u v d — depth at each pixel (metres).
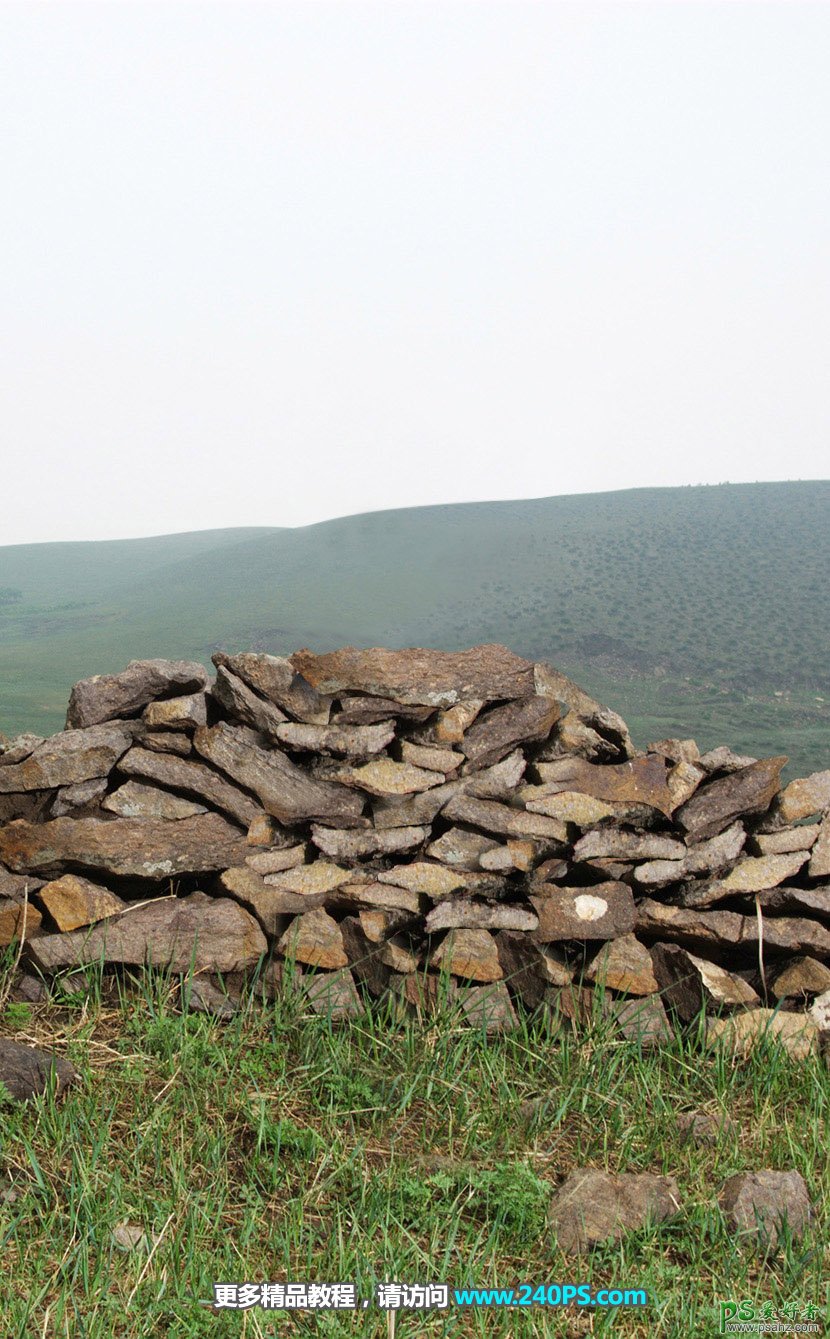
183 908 4.39
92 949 4.27
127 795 4.38
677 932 4.81
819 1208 3.62
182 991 4.30
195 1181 3.40
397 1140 3.76
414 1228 3.33
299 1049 4.20
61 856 4.28
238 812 4.50
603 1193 3.52
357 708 4.58
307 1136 3.65
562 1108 3.97
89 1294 2.87
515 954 4.66
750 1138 4.05
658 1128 4.01
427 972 4.62
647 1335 3.01
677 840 4.80
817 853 4.89
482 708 4.80
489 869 4.68
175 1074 3.85
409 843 4.66
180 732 4.50
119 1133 3.57
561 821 4.73
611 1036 4.54
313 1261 3.10
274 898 4.51
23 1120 3.54
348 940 4.60
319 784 4.58
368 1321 2.91
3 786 4.31
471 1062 4.32
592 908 4.71
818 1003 4.75
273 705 4.57
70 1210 3.15
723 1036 4.50
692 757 5.00
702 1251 3.35
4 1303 2.79
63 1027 4.06
